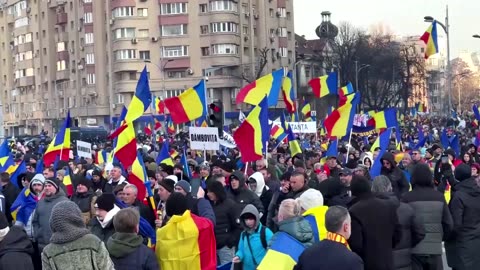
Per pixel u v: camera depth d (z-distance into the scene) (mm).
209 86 81938
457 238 10172
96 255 6180
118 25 83812
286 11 91125
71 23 93062
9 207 12922
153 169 15102
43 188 10688
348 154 17719
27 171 15102
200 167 15102
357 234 7793
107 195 8055
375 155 16672
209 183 10133
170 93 83875
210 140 15922
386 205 7949
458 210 9984
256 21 86562
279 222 7398
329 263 6098
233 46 82125
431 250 9297
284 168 17406
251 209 8242
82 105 91062
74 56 92750
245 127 13695
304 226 7324
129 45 83625
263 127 13742
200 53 83188
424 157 18219
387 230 7891
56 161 16922
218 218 9922
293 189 10445
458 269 10258
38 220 10203
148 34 84125
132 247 6945
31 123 102438
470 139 32031
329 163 14602
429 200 9344
